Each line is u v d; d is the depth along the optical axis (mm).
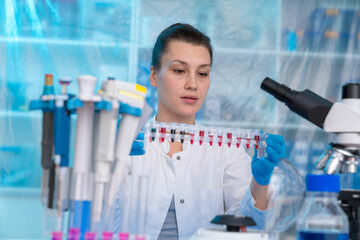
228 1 3412
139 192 1064
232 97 3391
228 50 3402
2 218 3197
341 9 3441
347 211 1230
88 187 1084
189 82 1812
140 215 1059
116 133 1205
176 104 1840
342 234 1095
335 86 3414
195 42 1823
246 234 1055
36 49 3264
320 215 1105
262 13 3422
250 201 1553
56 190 1084
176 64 1813
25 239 3205
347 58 3426
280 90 1219
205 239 1071
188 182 1930
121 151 1100
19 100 3232
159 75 1894
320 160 1206
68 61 3287
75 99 1032
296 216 1243
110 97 1063
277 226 1228
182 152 1950
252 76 3408
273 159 1363
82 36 3311
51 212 1082
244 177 1992
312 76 3412
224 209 2047
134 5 3355
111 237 1040
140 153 1442
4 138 3217
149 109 1180
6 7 3246
